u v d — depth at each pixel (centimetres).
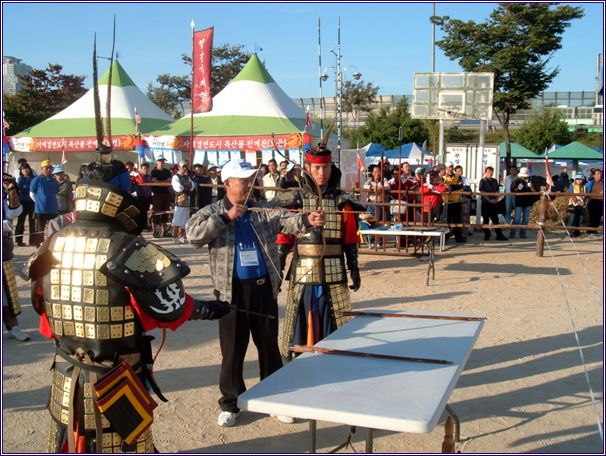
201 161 1697
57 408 238
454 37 2142
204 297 764
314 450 289
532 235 1433
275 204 424
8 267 566
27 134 1912
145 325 238
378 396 228
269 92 1816
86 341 229
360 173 1534
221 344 387
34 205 1252
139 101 2066
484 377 483
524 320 646
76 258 230
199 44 1233
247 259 375
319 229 414
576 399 438
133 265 225
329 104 4425
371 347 295
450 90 1684
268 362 385
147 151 1747
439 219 1206
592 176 1467
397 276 901
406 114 3962
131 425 226
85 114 1966
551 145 3772
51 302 236
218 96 1853
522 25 2097
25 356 536
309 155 417
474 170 1770
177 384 471
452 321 346
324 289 417
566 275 908
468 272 932
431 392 232
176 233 1239
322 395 229
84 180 237
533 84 2091
